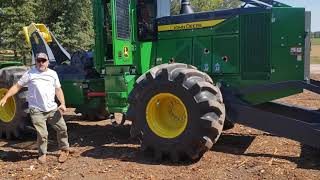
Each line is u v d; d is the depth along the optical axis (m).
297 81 6.29
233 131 8.03
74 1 30.31
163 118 6.36
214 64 6.96
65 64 8.75
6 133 8.14
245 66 6.74
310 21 6.49
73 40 29.67
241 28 6.73
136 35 7.44
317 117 6.64
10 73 8.05
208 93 6.04
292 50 6.45
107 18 7.43
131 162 6.23
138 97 6.38
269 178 5.32
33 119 6.42
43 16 29.84
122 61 7.19
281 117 6.23
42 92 6.39
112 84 7.30
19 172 6.01
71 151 6.76
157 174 5.64
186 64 6.70
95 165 6.16
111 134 8.20
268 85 6.48
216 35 6.92
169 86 6.11
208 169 5.75
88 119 9.75
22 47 25.22
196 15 7.07
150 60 7.49
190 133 5.97
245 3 6.91
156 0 7.38
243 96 6.79
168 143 6.12
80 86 8.09
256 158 6.18
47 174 5.84
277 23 6.48
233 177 5.41
